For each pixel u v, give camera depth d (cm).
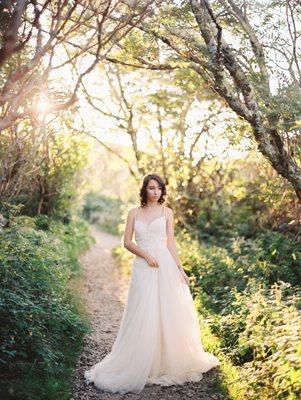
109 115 909
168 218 559
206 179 1138
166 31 569
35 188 1037
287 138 609
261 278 681
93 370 511
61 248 880
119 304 856
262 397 423
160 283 523
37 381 448
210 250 962
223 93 582
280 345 431
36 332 486
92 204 2512
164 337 509
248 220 1075
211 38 560
